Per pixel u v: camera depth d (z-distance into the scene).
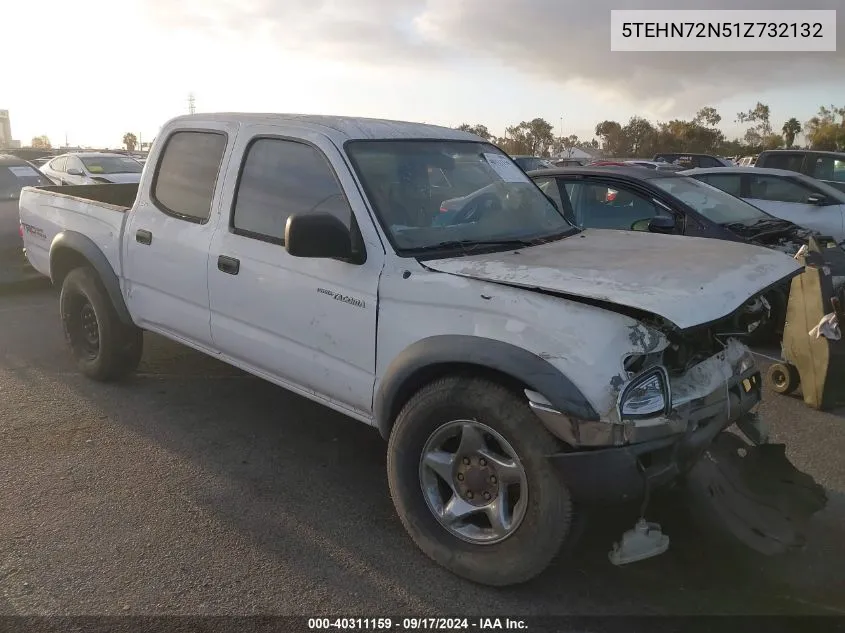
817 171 12.49
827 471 4.18
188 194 4.40
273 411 4.98
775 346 6.66
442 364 3.00
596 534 3.41
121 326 5.12
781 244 6.47
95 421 4.74
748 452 3.42
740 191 9.70
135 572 3.12
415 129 4.13
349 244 3.32
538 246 3.65
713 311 2.68
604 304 2.70
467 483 3.05
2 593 2.96
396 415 3.30
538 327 2.75
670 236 4.05
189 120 4.53
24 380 5.48
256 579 3.09
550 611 2.92
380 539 3.42
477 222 3.77
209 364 5.93
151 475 4.02
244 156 4.06
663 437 2.68
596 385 2.61
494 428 2.88
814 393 5.15
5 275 8.21
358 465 4.20
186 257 4.28
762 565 2.98
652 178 7.25
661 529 2.98
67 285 5.33
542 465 2.75
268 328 3.85
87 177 15.62
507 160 4.46
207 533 3.44
